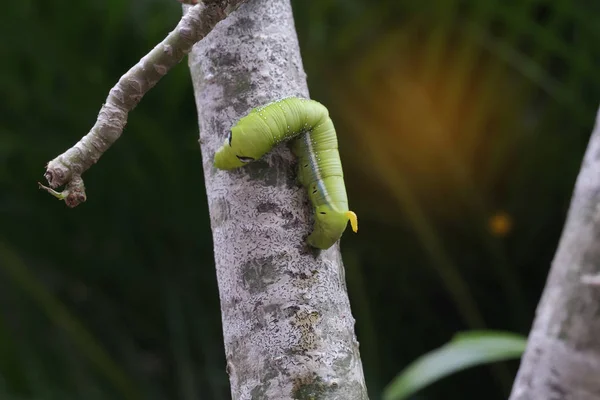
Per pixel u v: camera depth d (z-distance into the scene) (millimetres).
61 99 1098
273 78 682
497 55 1067
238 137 665
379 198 1167
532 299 1206
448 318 1231
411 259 1195
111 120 643
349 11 1067
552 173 1142
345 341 669
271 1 689
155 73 646
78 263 1228
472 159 1148
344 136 1130
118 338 1183
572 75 1053
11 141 1103
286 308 666
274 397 661
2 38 1039
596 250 730
